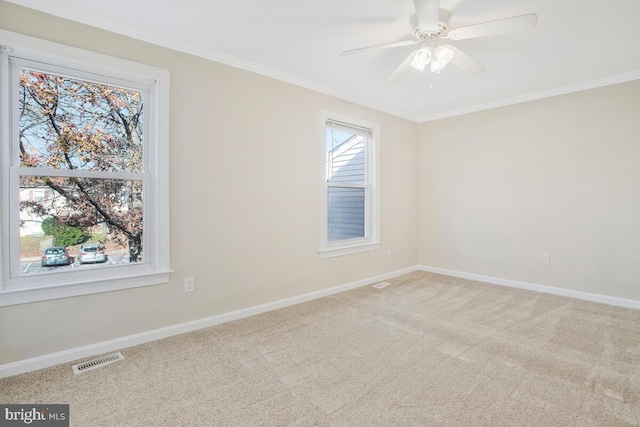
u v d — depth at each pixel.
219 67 2.75
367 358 2.22
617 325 2.77
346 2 2.01
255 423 1.58
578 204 3.49
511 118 3.93
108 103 2.30
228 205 2.84
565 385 1.89
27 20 1.96
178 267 2.58
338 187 3.84
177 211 2.56
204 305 2.73
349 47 2.62
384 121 4.28
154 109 2.46
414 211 4.79
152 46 2.42
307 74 3.16
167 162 2.49
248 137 2.94
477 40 2.46
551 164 3.65
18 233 2.01
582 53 2.69
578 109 3.45
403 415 1.64
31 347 2.02
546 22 2.21
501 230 4.05
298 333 2.62
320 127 3.51
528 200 3.83
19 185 2.01
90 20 2.16
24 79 2.01
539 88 3.54
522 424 1.57
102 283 2.25
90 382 1.91
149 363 2.13
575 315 3.01
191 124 2.61
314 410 1.68
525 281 3.88
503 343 2.44
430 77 3.21
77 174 2.19
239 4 2.04
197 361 2.17
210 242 2.74
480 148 4.20
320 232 3.55
